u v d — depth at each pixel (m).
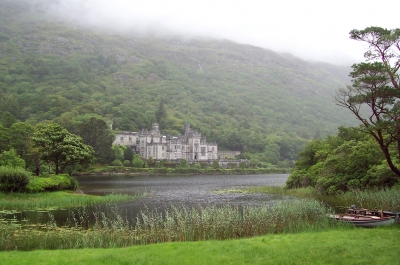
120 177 147.75
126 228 35.75
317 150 84.19
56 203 56.81
